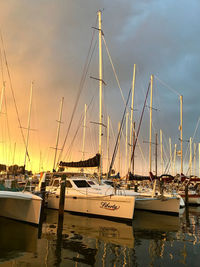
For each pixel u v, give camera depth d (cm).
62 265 610
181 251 743
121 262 643
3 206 1197
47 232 940
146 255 701
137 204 1644
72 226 1060
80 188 1370
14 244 775
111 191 1354
